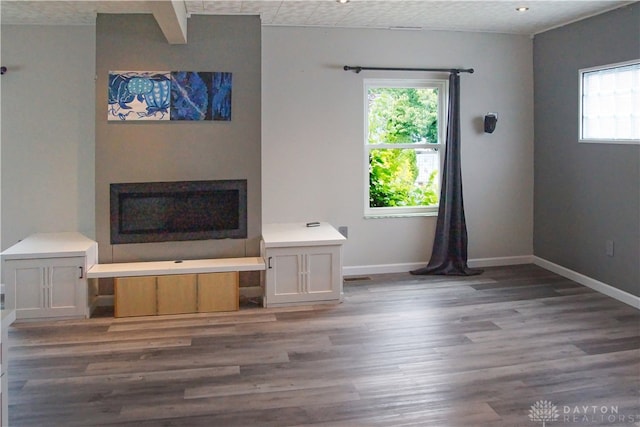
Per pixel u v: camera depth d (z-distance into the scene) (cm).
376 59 548
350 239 562
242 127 477
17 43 494
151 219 472
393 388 316
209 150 474
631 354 361
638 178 452
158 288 447
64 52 499
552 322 423
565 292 500
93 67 504
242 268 456
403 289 514
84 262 435
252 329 414
